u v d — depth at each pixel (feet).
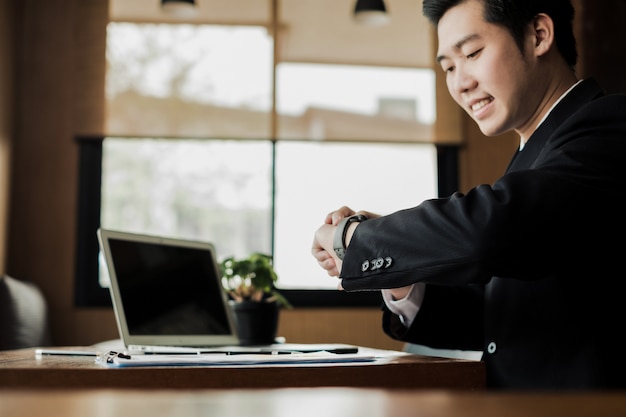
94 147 11.73
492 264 3.35
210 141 11.89
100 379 3.13
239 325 7.32
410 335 4.54
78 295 11.33
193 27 11.93
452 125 12.04
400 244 3.53
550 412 0.94
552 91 4.21
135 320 5.51
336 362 3.53
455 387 3.55
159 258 5.96
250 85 11.89
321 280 11.69
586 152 3.60
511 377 3.85
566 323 3.72
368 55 12.03
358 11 11.17
